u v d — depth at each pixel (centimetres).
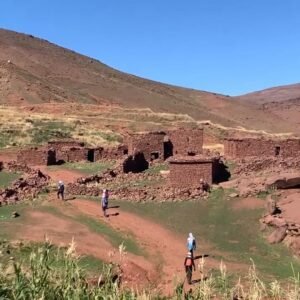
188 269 1764
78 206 2886
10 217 2609
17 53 15938
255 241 2403
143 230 2534
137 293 844
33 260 803
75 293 758
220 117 13462
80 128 7294
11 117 7325
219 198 3017
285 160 3609
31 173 3919
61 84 13512
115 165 4109
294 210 2642
